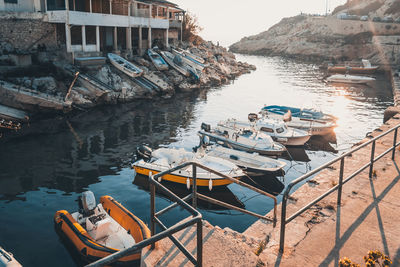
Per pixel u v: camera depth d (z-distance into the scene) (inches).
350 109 1524.4
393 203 220.1
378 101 1713.8
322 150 1007.0
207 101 1647.4
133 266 435.2
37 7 1497.3
